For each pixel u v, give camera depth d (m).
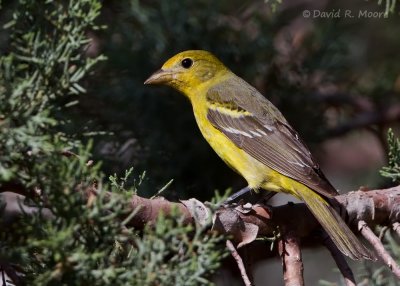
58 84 6.88
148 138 12.58
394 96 14.61
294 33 14.55
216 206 6.45
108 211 6.59
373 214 8.81
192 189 12.56
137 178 11.80
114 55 12.85
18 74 7.67
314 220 8.60
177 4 13.22
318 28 13.94
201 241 6.50
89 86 12.45
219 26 13.38
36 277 6.33
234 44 13.43
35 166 6.04
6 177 5.92
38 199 6.28
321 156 13.71
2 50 8.06
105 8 13.01
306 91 13.66
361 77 14.79
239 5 13.67
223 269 12.33
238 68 13.41
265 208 8.26
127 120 12.63
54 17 7.82
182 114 12.79
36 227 6.13
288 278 8.22
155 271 6.10
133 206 7.32
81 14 7.23
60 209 6.02
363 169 16.56
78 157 6.49
